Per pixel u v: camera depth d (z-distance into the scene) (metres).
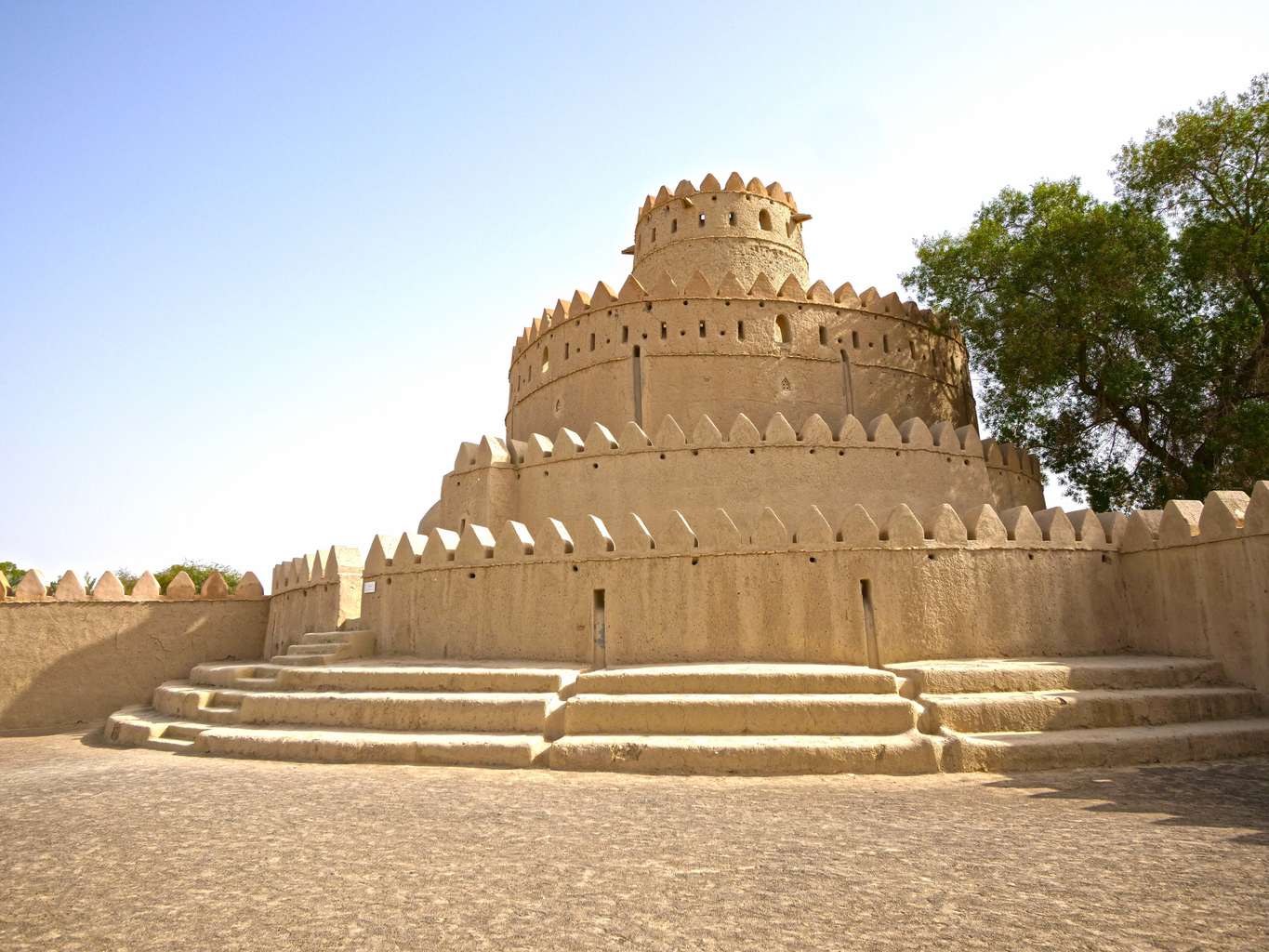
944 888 5.95
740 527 20.06
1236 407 22.17
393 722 13.40
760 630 15.37
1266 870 6.30
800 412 23.78
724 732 12.24
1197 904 5.54
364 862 6.78
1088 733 12.03
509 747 11.89
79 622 22.34
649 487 20.69
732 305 24.64
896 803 9.17
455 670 14.41
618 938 5.03
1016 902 5.63
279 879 6.36
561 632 16.30
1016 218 26.41
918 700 12.75
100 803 9.40
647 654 15.61
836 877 6.25
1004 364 25.17
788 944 4.91
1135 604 16.42
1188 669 13.92
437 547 18.17
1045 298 24.44
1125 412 24.95
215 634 24.31
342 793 9.77
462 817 8.43
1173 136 23.23
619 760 11.50
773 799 9.48
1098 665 13.83
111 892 6.10
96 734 18.81
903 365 25.73
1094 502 26.16
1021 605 15.74
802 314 24.94
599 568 16.34
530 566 16.95
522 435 28.14
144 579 23.58
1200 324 24.12
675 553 15.97
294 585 22.84
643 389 23.77
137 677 22.80
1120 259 22.78
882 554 15.38
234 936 5.14
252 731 13.71
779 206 30.12
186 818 8.51
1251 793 9.46
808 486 20.47
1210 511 14.77
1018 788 10.02
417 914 5.50
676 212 29.53
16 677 21.14
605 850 7.12
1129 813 8.50
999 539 16.00
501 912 5.52
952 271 27.00
